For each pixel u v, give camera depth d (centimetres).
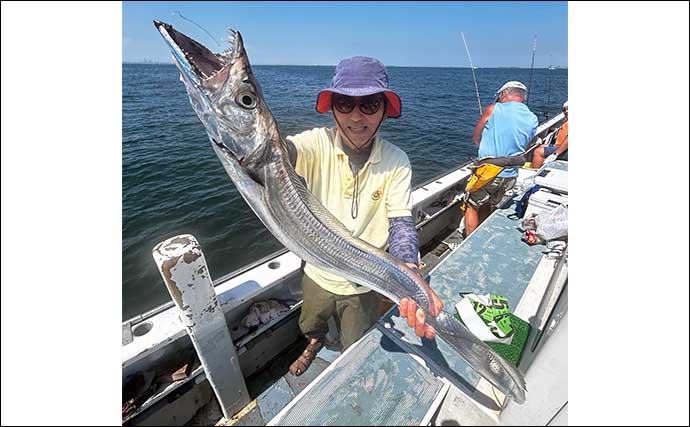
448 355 125
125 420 143
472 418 90
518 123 295
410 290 130
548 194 251
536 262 190
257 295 188
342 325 178
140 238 467
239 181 134
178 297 127
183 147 816
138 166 696
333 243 135
